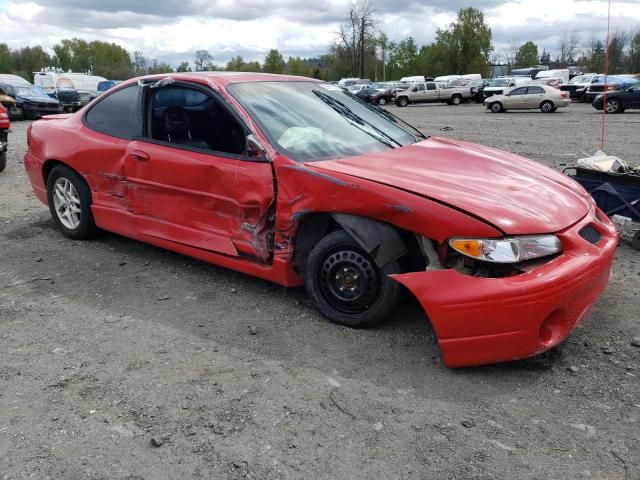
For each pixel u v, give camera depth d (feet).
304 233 12.32
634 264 15.93
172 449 8.43
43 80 134.21
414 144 14.23
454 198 10.43
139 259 16.40
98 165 16.03
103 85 136.05
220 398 9.66
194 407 9.41
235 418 9.11
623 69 174.19
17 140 51.42
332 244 11.68
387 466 8.02
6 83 89.45
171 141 14.43
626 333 11.71
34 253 17.11
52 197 18.22
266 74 15.55
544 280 9.62
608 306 13.06
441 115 90.79
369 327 11.90
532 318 9.59
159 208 14.69
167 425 8.97
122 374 10.45
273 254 12.79
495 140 48.37
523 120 73.77
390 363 10.66
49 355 11.17
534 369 10.41
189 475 7.91
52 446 8.54
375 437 8.62
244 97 13.58
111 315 12.91
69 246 17.63
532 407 9.30
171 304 13.42
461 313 9.75
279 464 8.08
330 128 13.74
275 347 11.33
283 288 14.15
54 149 17.34
